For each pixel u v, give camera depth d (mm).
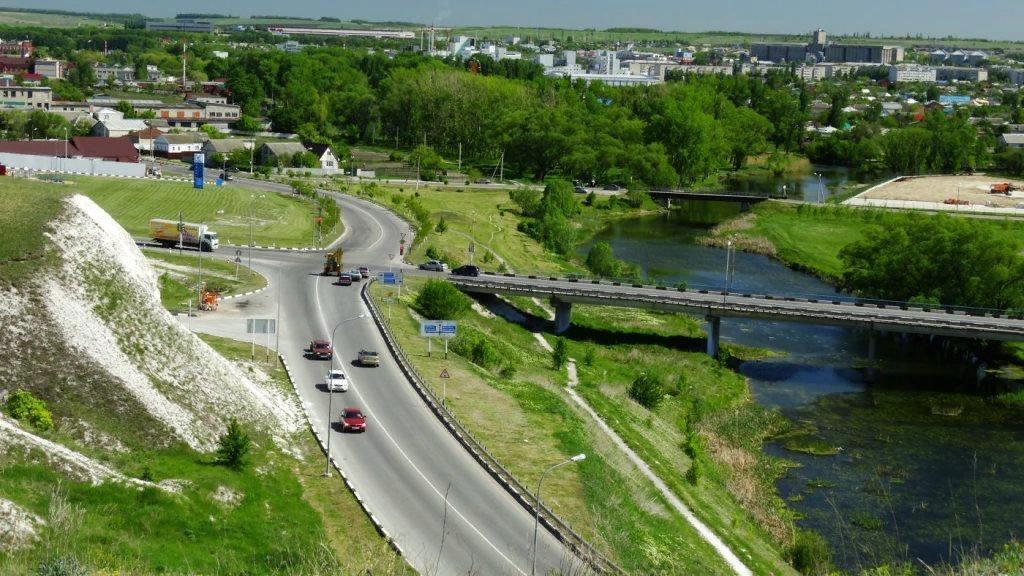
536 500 72375
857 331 157250
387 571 65812
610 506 82750
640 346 142250
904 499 97812
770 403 125750
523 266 182750
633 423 109000
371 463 86062
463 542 73375
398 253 166000
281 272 146125
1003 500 97625
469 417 98062
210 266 145375
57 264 91375
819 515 94125
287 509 76312
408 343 118812
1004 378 135375
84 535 64500
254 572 65375
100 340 87750
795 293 176375
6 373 81938
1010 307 155000
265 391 98125
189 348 94750
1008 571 59219
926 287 159375
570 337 143875
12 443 71750
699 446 106125
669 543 80125
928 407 125250
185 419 85812
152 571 62469
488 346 119438
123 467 77188
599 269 179500
